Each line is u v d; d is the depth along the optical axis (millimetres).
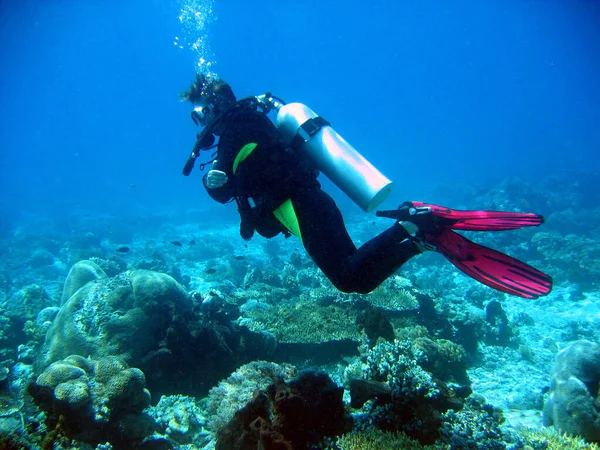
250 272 8141
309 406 2430
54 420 2777
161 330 4324
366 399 2848
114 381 2938
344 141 2166
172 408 3461
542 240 10297
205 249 12820
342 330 4691
